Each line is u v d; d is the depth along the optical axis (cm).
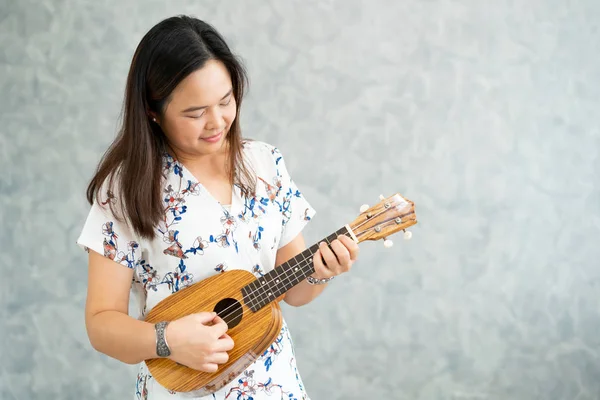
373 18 280
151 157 161
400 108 285
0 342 306
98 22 288
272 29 283
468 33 280
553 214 290
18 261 301
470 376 300
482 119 285
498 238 291
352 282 295
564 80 284
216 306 166
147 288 170
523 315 296
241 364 164
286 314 297
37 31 289
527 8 279
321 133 288
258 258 172
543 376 300
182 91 150
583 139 287
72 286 303
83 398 311
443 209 289
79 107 293
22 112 294
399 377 301
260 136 288
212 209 167
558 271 294
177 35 150
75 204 298
